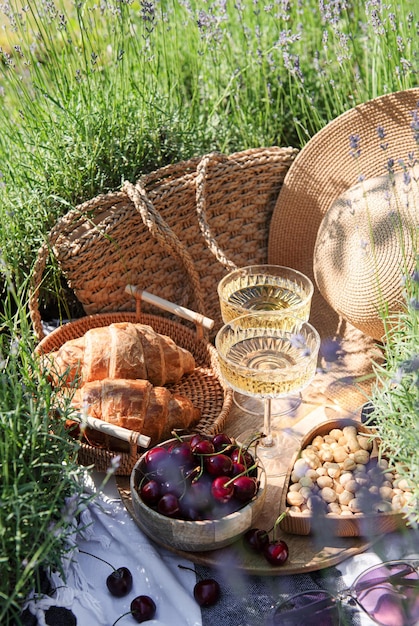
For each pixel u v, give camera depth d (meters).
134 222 1.86
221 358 1.47
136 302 1.88
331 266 1.73
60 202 1.98
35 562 1.16
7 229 1.87
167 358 1.71
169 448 1.44
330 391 1.77
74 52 2.09
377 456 1.48
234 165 1.95
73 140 2.02
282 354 1.60
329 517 1.33
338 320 1.90
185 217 1.93
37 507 1.22
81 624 1.25
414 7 2.12
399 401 1.39
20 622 1.14
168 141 2.14
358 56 2.38
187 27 2.38
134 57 2.28
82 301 1.88
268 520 1.46
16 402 1.30
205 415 1.71
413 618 1.25
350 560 1.38
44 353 1.73
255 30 2.31
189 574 1.38
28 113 2.12
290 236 2.01
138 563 1.38
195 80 2.30
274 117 2.41
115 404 1.52
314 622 1.25
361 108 1.92
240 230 2.02
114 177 2.06
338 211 1.75
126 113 2.10
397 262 1.59
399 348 1.48
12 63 1.96
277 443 1.65
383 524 1.35
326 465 1.46
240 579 1.36
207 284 2.00
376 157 1.90
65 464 1.36
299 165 1.98
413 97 1.84
